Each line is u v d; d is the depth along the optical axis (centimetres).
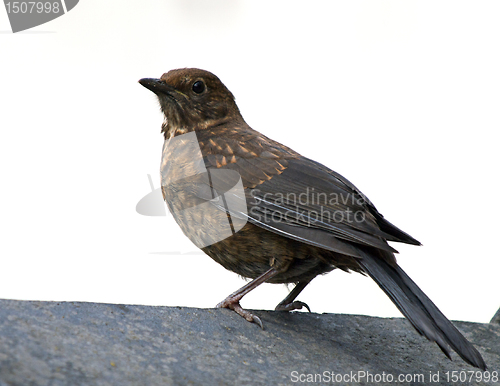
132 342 612
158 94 1027
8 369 500
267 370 638
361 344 777
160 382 554
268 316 801
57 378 511
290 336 750
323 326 805
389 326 841
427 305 714
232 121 1041
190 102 1018
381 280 740
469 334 865
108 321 631
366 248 788
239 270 911
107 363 558
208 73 1030
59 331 587
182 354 620
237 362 638
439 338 668
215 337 680
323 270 896
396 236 848
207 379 585
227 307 798
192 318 711
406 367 737
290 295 952
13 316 586
